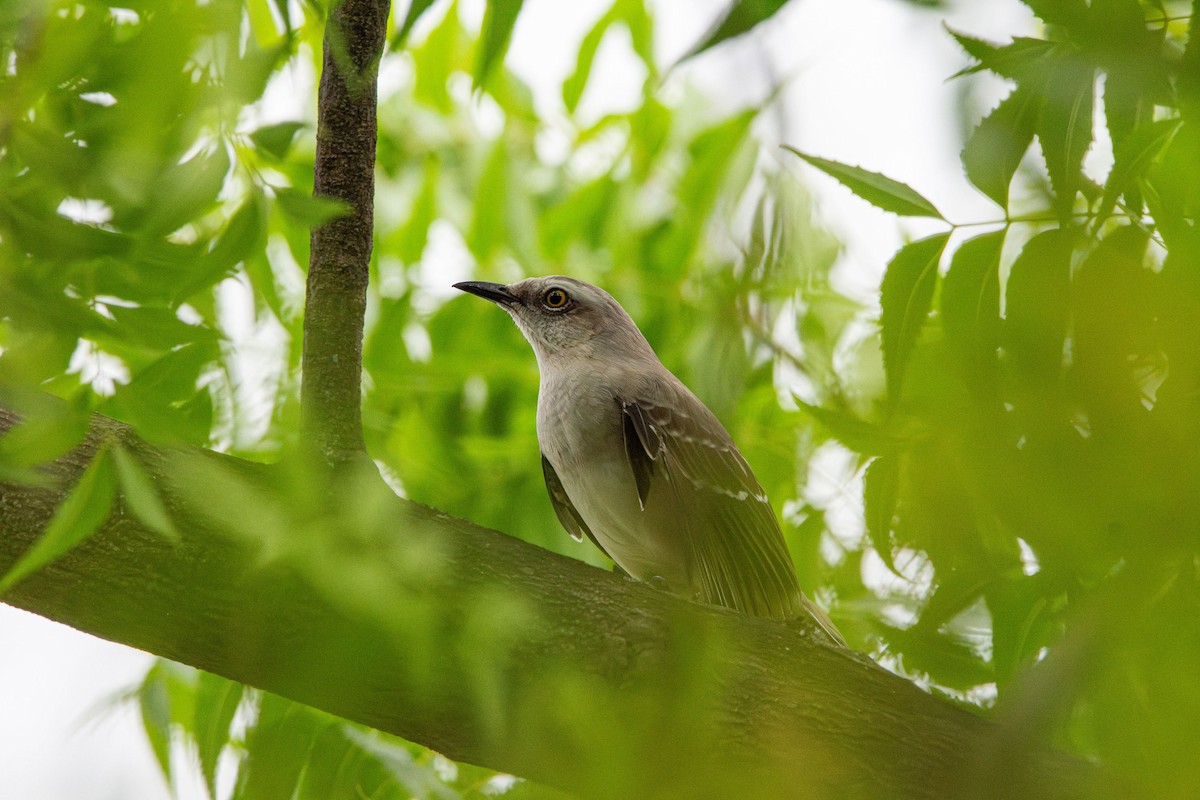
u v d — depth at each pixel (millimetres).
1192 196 4227
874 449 4340
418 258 11086
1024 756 4020
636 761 5738
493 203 10953
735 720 6383
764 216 7805
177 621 6133
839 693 6500
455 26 10969
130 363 5816
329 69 6668
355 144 6684
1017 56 4273
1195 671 3512
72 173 4328
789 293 9438
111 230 4766
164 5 3463
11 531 6125
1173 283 3445
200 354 5180
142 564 6094
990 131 4262
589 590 6574
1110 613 3561
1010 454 3621
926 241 4672
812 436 9734
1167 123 4320
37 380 4398
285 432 7078
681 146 11297
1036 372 3648
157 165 4277
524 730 6082
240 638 6035
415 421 10031
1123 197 4477
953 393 3967
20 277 4422
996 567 4340
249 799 6926
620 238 11312
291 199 4801
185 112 3562
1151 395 3383
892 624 5297
